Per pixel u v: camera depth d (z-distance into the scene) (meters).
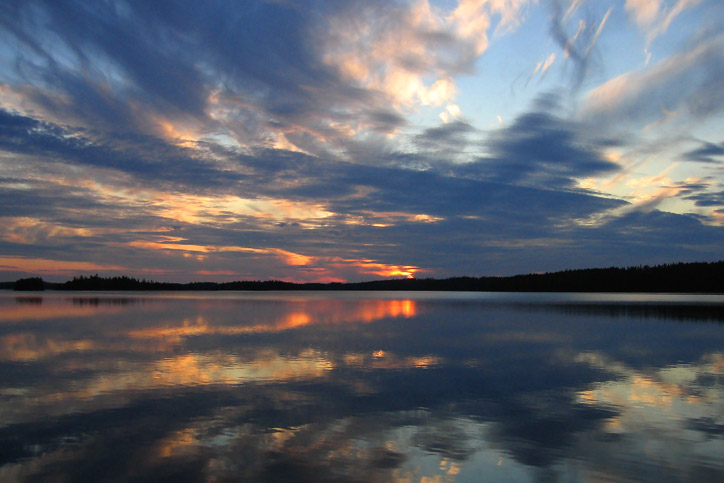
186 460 9.27
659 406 13.02
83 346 23.48
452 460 9.31
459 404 13.17
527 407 12.91
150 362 19.09
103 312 49.59
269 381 15.86
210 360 19.55
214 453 9.62
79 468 8.92
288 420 11.70
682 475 8.66
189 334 28.73
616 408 12.82
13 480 8.43
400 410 12.59
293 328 32.78
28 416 11.98
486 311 54.28
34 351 21.92
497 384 15.56
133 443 10.15
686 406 13.02
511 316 45.56
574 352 22.25
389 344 24.58
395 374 17.08
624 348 23.58
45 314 46.38
